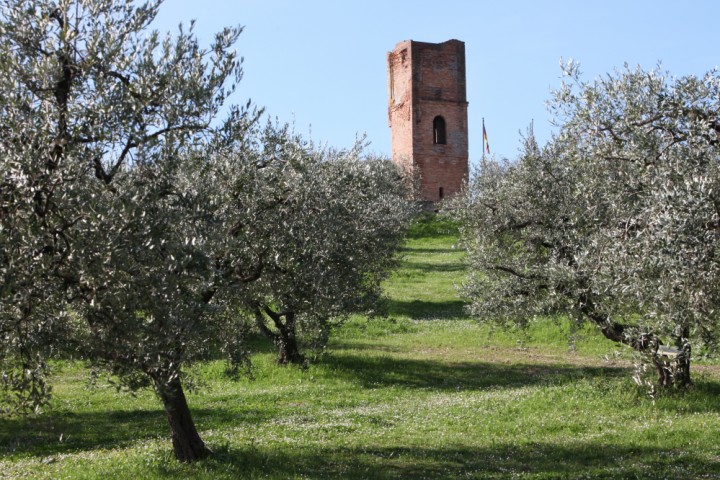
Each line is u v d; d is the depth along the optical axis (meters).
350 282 19.23
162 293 9.62
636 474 11.54
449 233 65.25
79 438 16.31
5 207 8.83
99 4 10.57
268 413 18.72
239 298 14.10
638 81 13.80
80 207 9.14
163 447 14.63
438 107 74.31
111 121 10.09
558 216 17.80
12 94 9.16
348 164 21.70
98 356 10.39
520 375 24.56
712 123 12.40
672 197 10.49
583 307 17.02
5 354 9.98
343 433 16.12
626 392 18.42
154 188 9.93
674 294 10.51
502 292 19.91
